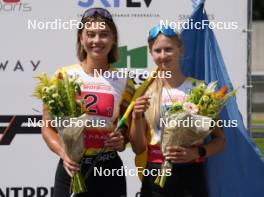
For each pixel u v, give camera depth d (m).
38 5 7.11
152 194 6.05
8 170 7.23
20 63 7.15
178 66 6.07
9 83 7.15
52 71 7.17
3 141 7.21
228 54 7.20
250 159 6.57
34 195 7.27
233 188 6.60
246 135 6.55
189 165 6.01
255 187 6.61
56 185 6.05
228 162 6.57
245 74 7.21
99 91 6.02
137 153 6.13
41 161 7.25
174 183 6.00
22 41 7.13
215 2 7.15
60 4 7.13
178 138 5.81
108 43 6.00
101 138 5.96
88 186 5.96
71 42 7.16
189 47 6.61
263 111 20.06
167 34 6.01
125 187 6.12
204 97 5.79
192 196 6.00
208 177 6.54
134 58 7.19
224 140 6.17
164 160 5.97
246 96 7.22
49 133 6.04
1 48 7.12
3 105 7.17
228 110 6.50
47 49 7.15
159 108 6.03
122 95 6.09
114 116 6.03
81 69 6.06
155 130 6.04
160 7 7.16
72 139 5.71
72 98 5.73
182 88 6.07
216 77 6.48
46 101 5.74
